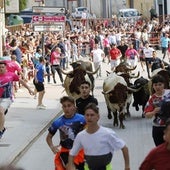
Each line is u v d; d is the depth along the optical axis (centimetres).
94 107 883
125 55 3400
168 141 764
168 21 6500
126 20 7050
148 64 3350
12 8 4562
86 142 884
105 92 1803
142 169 780
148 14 8381
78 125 996
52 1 6562
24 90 2769
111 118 1992
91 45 4653
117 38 4916
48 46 3481
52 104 2352
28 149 1541
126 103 1845
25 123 1903
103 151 880
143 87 2012
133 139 1645
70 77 1936
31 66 3108
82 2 7675
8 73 1608
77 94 1888
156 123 1053
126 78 2022
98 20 6569
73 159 903
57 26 3031
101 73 3700
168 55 4328
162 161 767
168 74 1869
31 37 3566
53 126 1004
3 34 3266
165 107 1015
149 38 5369
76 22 5975
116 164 1338
